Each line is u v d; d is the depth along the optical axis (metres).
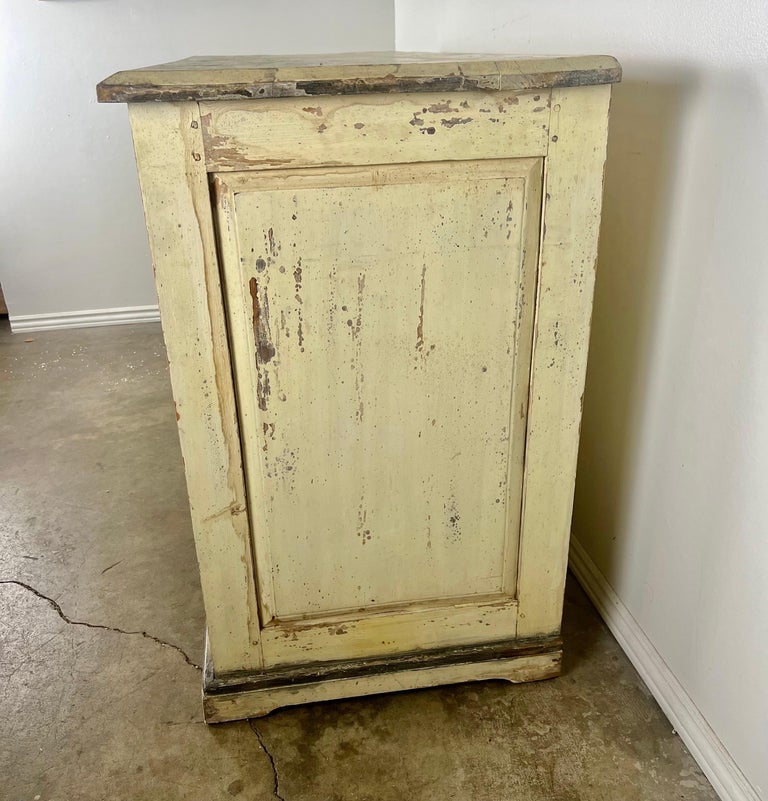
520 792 1.22
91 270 3.31
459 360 1.14
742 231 1.03
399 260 1.06
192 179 0.98
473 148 1.01
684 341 1.19
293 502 1.22
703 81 1.08
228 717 1.35
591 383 1.55
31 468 2.25
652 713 1.35
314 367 1.12
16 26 2.89
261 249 1.03
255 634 1.30
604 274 1.45
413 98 0.97
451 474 1.23
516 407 1.19
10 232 3.18
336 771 1.26
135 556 1.84
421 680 1.38
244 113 0.95
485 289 1.10
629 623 1.46
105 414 2.58
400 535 1.27
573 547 1.71
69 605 1.68
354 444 1.18
